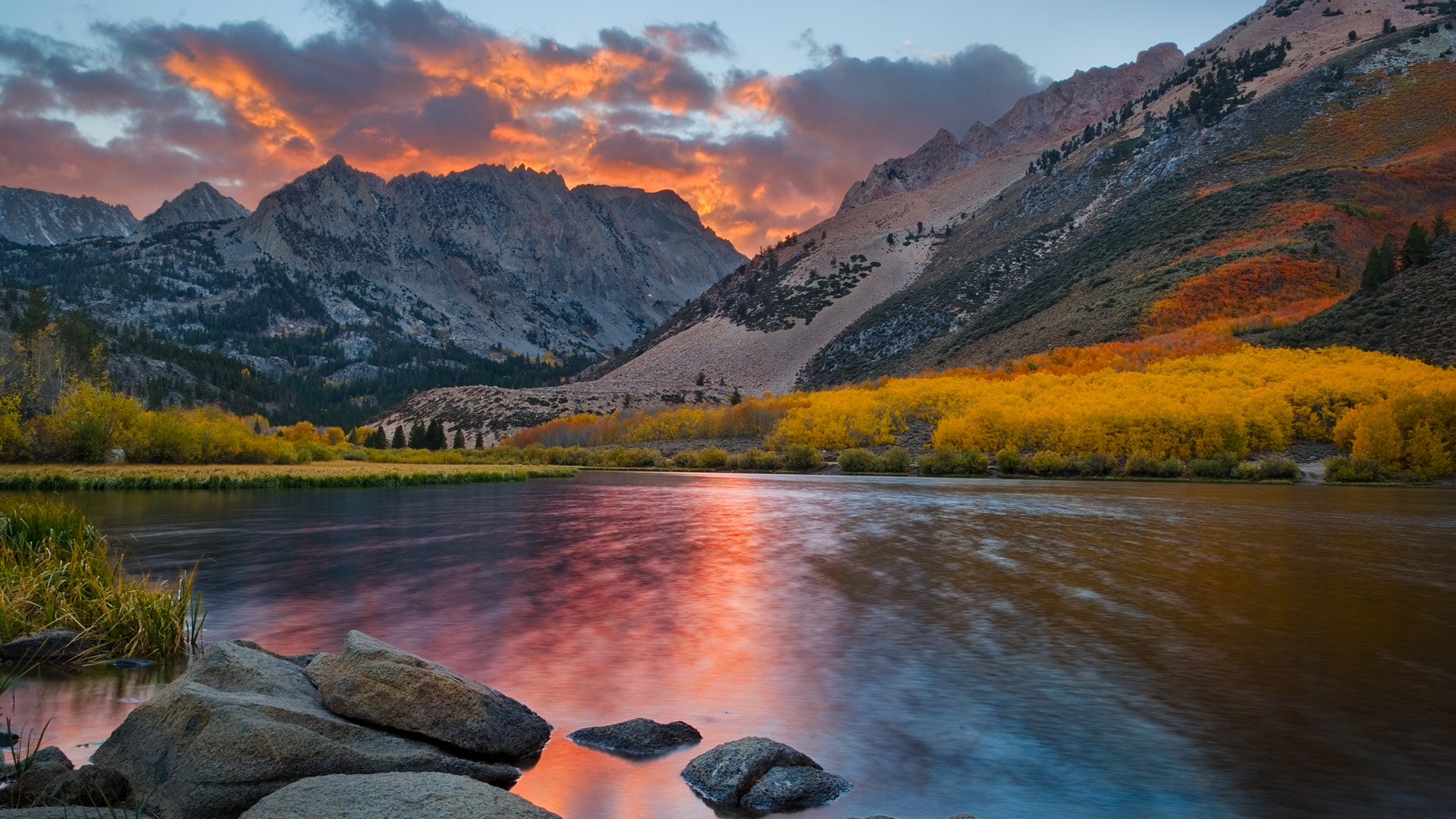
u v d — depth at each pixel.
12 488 46.81
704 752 8.77
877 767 8.59
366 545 25.88
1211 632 14.54
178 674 11.40
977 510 36.94
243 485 50.78
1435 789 8.09
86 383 66.75
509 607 16.70
